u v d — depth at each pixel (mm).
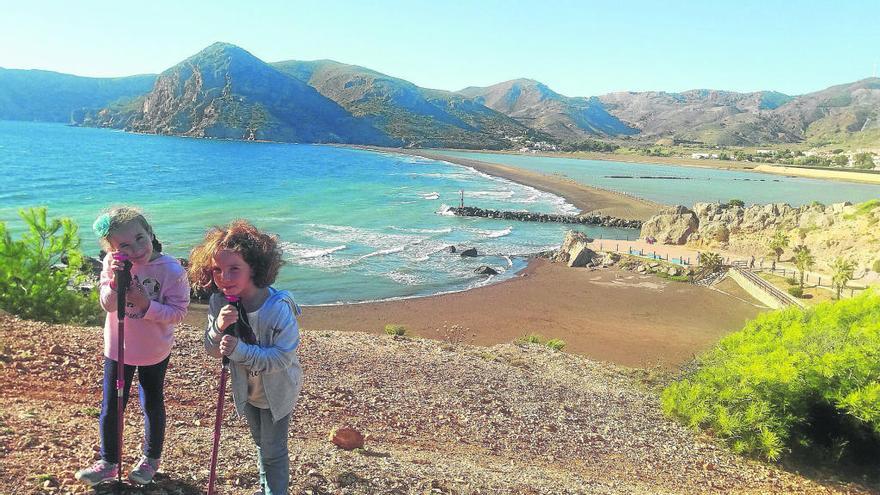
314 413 8234
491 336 28281
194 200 67562
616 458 8734
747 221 57594
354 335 16047
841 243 47781
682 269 46469
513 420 9773
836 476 8594
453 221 67938
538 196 98375
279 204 69375
